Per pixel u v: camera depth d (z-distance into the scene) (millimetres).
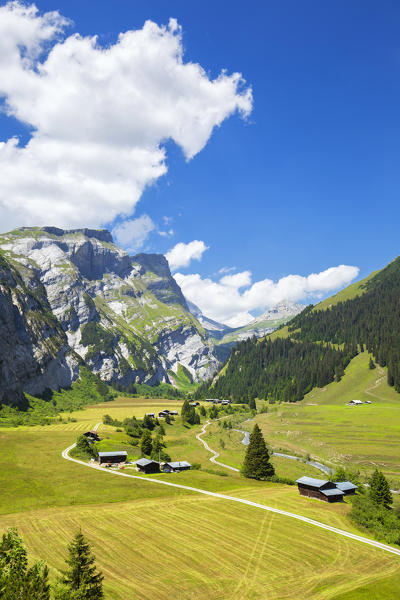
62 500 72938
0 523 59656
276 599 42688
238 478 100938
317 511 72812
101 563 48656
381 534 61375
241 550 54656
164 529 60906
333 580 47375
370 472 108125
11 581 30016
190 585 44750
